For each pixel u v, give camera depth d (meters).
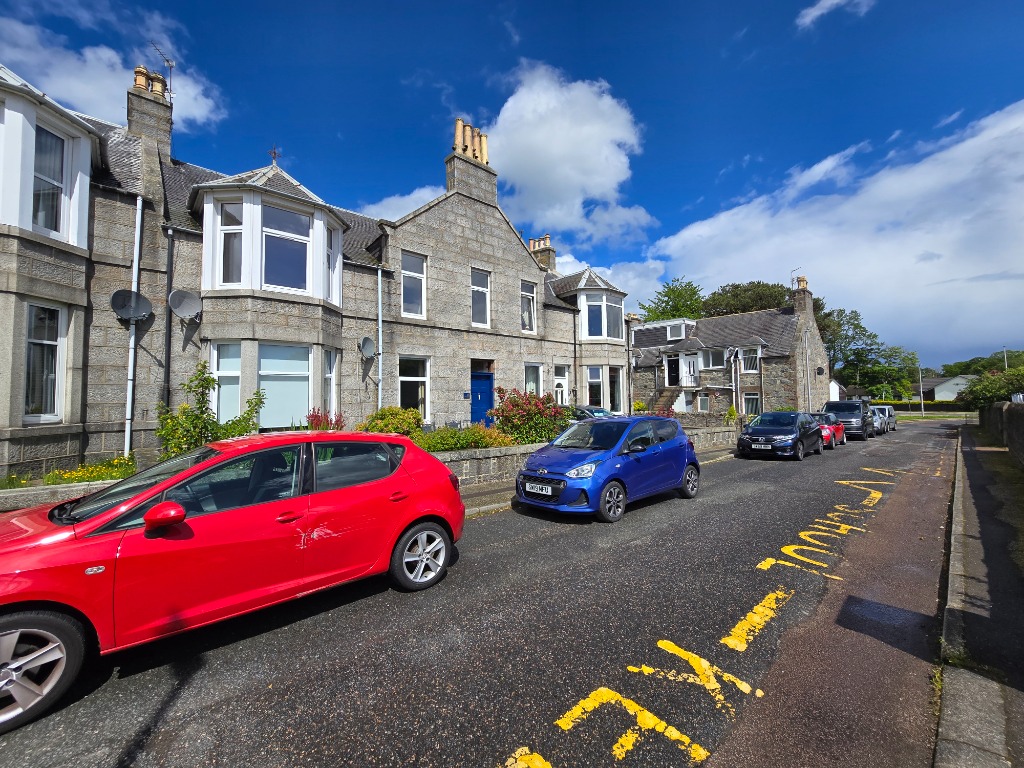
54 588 2.78
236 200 9.73
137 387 8.92
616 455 7.07
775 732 2.57
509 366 15.70
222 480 3.62
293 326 9.95
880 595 4.34
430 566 4.57
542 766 2.33
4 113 7.18
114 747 2.50
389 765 2.35
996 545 5.54
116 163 9.50
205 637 3.62
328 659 3.31
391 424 9.42
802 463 12.83
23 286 7.25
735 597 4.26
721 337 32.81
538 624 3.77
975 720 2.60
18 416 7.20
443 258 13.90
